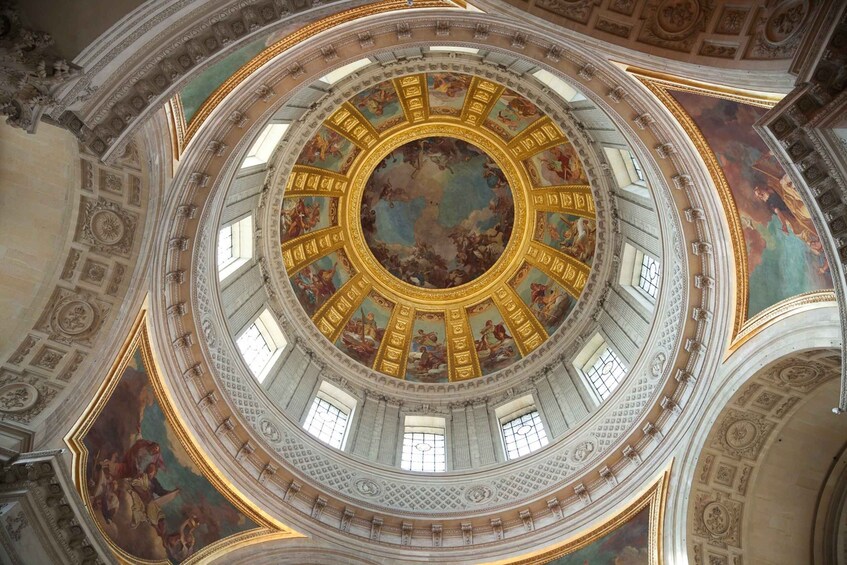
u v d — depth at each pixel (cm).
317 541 2072
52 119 1093
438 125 3394
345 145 3316
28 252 1570
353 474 2359
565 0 1241
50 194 1551
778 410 1812
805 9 1058
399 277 3572
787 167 1158
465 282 3572
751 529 1867
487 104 3241
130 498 1712
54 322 1583
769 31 1129
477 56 2473
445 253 3656
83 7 1044
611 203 2845
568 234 3284
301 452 2294
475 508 2266
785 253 1628
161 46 1163
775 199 1568
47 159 1520
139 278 1655
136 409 1783
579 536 2056
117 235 1603
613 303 2831
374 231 3600
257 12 1210
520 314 3359
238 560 1911
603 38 1266
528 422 2770
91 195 1559
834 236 1148
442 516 2233
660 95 1581
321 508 2169
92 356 1606
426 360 3331
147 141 1511
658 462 2002
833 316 1505
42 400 1546
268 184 2802
